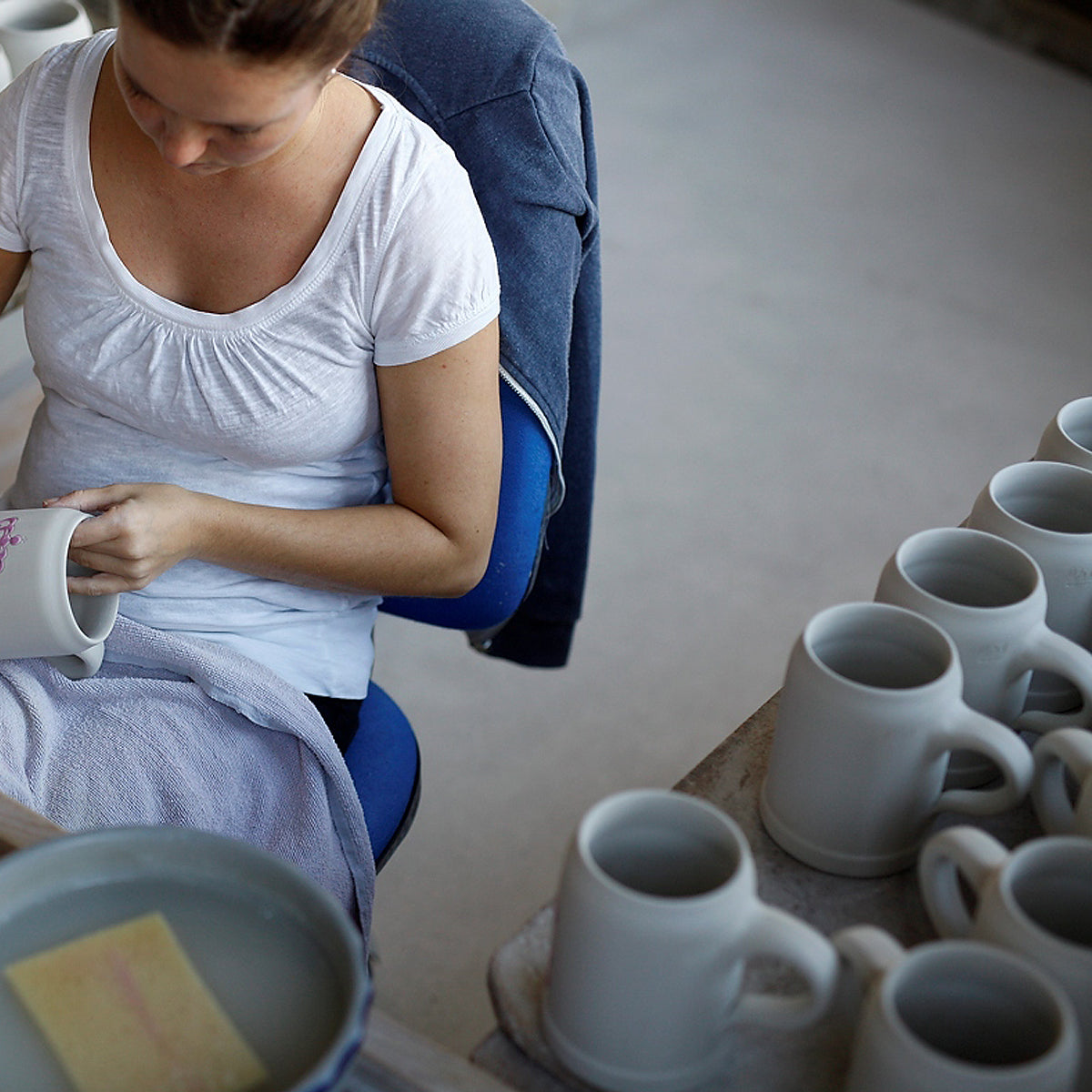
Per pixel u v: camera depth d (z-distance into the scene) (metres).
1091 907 0.64
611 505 2.42
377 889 1.76
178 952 0.61
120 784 1.03
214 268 1.06
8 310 1.52
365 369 1.10
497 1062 0.68
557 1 3.85
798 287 3.07
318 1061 0.57
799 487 2.51
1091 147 3.76
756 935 0.60
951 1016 0.60
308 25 0.80
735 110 3.73
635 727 2.03
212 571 1.13
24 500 1.19
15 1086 0.57
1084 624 0.86
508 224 1.18
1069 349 2.96
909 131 3.74
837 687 0.71
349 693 1.18
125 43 0.82
